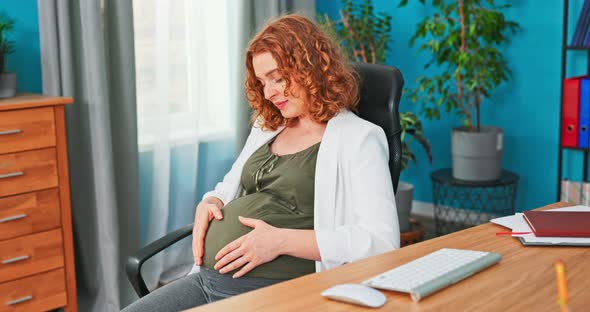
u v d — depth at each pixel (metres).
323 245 1.64
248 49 1.89
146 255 1.82
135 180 3.10
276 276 1.71
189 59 3.37
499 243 1.53
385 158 1.77
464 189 3.89
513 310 1.17
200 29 3.38
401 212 3.50
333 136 1.80
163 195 3.29
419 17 3.88
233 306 1.21
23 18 2.90
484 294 1.24
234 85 3.57
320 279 1.33
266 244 1.67
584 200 3.19
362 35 3.70
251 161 1.97
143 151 3.27
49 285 2.68
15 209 2.55
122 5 2.96
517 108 3.69
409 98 4.02
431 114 3.60
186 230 1.93
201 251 1.86
